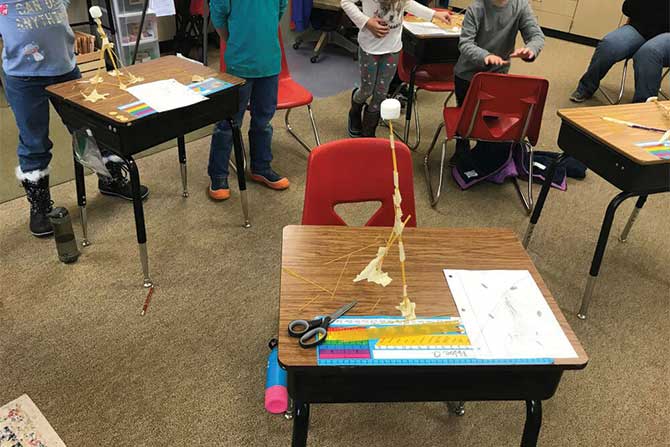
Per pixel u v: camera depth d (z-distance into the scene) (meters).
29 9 2.02
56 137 3.28
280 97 2.95
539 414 1.22
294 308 1.18
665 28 4.02
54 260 2.32
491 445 1.70
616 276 2.47
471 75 2.95
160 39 4.73
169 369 1.87
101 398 1.76
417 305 1.21
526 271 1.34
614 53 4.09
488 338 1.13
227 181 2.84
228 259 2.41
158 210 2.70
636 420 1.80
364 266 1.33
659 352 2.07
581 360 1.09
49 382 1.80
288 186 2.96
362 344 1.10
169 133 2.02
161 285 2.23
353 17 3.01
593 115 2.10
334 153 1.65
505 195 3.05
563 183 3.16
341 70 4.66
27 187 2.37
